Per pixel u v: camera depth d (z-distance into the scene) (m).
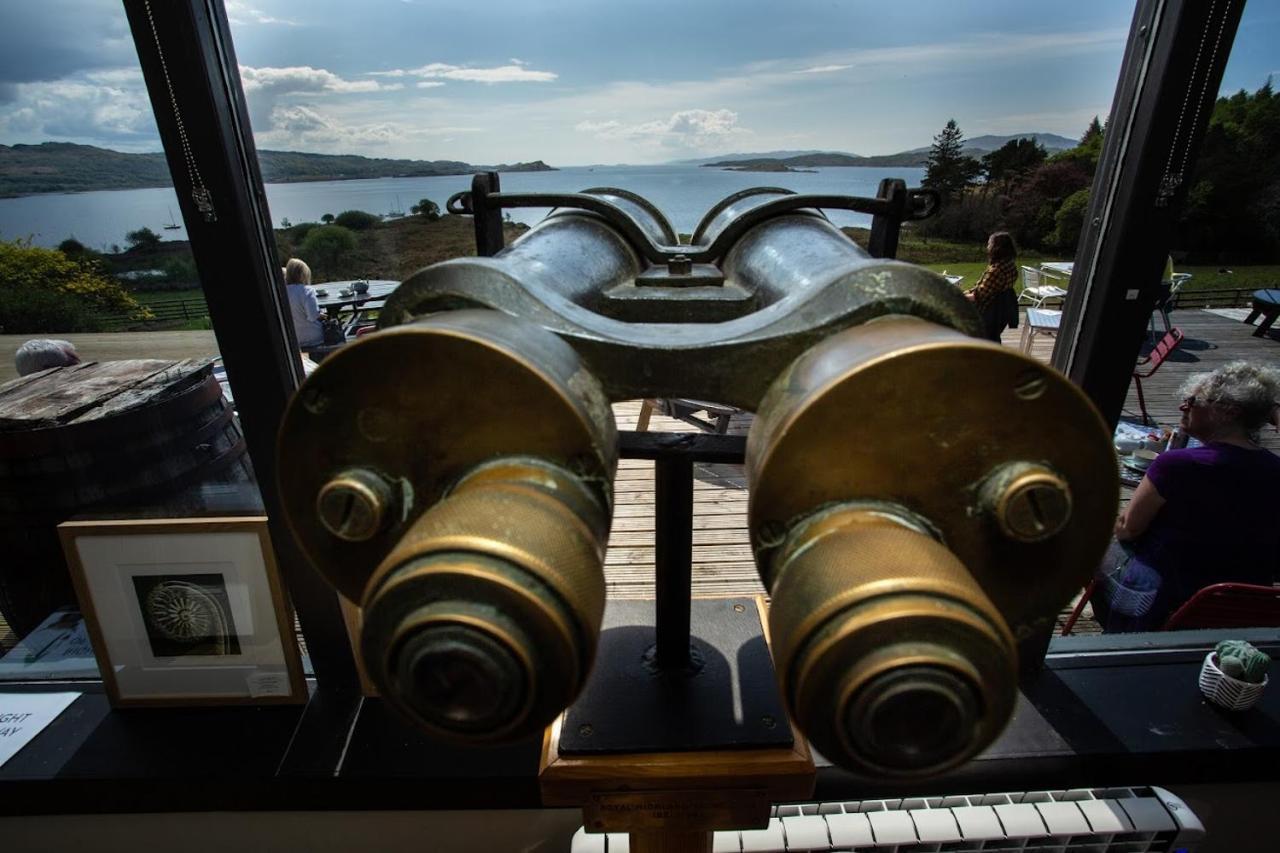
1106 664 1.72
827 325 0.76
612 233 1.22
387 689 0.58
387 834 1.58
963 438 0.65
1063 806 1.45
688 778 0.99
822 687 0.57
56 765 1.51
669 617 1.09
